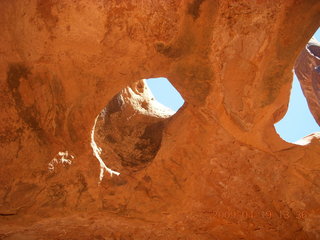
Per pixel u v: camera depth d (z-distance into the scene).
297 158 3.73
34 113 3.43
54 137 3.50
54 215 3.61
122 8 3.21
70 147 3.55
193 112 3.71
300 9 3.19
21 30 3.19
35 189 3.53
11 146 3.43
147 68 3.45
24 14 3.15
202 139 3.74
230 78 3.43
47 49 3.29
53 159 3.53
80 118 3.50
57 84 3.41
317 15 3.19
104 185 3.67
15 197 3.50
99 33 3.28
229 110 3.54
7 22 3.16
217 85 3.46
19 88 3.36
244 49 3.34
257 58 3.36
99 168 3.64
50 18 3.18
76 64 3.39
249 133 3.64
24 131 3.44
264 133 3.66
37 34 3.22
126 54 3.38
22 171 3.48
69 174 3.58
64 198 3.61
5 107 3.37
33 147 3.47
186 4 3.21
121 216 3.73
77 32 3.25
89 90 3.46
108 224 3.78
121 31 3.29
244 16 3.23
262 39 3.30
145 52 3.38
